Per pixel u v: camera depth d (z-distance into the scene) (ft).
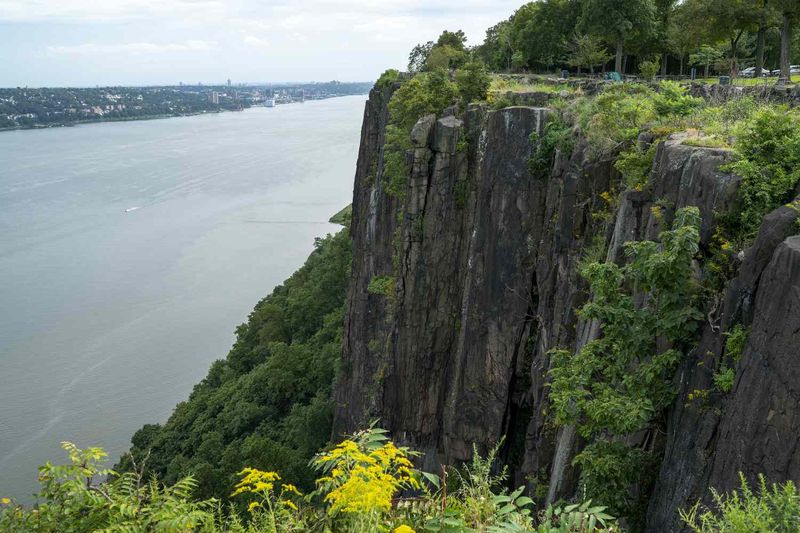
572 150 93.91
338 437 168.86
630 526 42.98
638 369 44.32
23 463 176.86
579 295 78.48
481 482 23.65
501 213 106.83
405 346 131.75
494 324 109.81
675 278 40.86
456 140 122.11
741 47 168.76
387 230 161.99
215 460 161.48
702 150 49.70
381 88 219.20
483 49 269.44
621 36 161.79
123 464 167.73
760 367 32.86
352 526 22.40
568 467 64.34
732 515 20.89
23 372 226.17
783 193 40.70
